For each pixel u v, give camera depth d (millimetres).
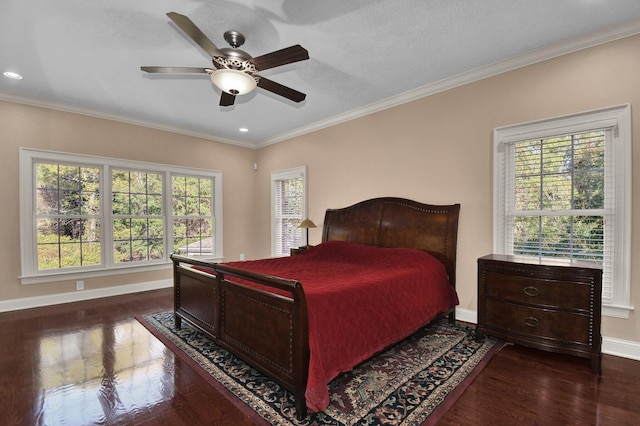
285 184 5602
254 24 2375
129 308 3799
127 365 2365
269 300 1958
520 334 2500
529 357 2471
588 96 2594
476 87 3219
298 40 2596
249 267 3119
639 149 2387
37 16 2250
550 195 2834
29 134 3816
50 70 3090
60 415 1779
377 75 3270
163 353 2570
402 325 2473
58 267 4051
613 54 2486
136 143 4660
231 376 2199
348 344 1981
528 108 2895
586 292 2240
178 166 5105
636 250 2406
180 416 1765
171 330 3072
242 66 2205
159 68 2240
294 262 3477
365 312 2160
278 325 1890
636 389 2002
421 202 3650
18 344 2742
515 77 2967
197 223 5406
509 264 2559
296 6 2172
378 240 3912
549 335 2373
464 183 3312
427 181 3602
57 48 2689
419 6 2186
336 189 4617
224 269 2348
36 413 1798
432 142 3557
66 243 4117
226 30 2453
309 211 5047
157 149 4875
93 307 3840
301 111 4340
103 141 4355
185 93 3678
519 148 3012
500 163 3061
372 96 3834
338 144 4578
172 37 2539
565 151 2762
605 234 2566
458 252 3352
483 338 2850
